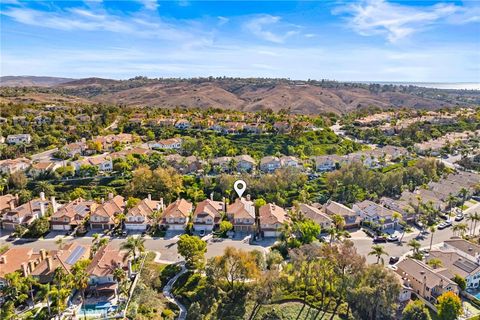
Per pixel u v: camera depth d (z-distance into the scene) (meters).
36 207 125.94
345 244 92.81
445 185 161.12
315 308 84.06
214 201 133.88
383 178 156.12
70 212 122.44
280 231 111.31
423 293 88.00
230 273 87.25
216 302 82.75
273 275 83.88
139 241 93.88
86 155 186.25
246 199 140.75
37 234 115.62
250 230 119.19
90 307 79.75
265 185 144.75
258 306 83.81
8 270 87.38
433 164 175.38
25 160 168.62
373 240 117.38
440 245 114.38
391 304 78.00
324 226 120.56
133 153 177.50
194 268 94.56
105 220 120.06
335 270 87.25
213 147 191.00
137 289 82.56
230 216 124.75
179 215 119.75
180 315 80.00
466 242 108.62
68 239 113.38
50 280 85.69
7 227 120.88
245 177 148.62
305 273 88.44
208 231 119.00
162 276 92.31
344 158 184.25
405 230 123.88
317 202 143.00
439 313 79.31
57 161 171.75
